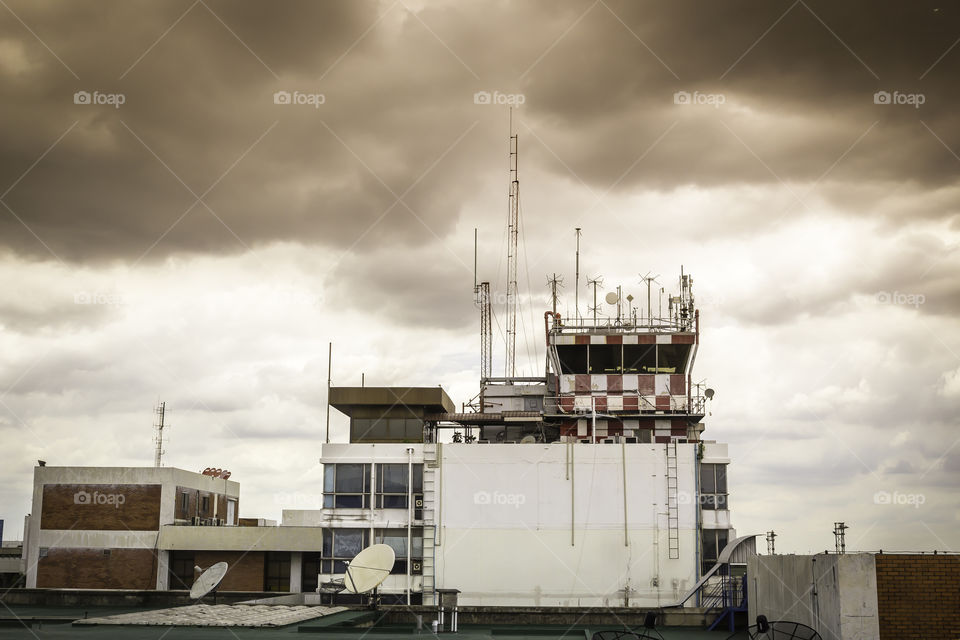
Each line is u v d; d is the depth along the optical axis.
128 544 83.00
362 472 67.44
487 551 65.56
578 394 71.38
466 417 72.88
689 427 71.12
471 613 53.59
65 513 83.62
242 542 83.06
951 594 30.22
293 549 82.75
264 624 45.56
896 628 30.11
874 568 30.45
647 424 71.12
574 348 71.69
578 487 65.81
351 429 74.25
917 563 30.44
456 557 65.56
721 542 64.75
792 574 36.44
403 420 74.12
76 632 42.66
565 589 64.75
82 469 84.25
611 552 64.94
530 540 65.44
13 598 66.38
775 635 38.12
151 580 82.38
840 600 30.42
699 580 62.62
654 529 65.00
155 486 84.25
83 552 83.06
